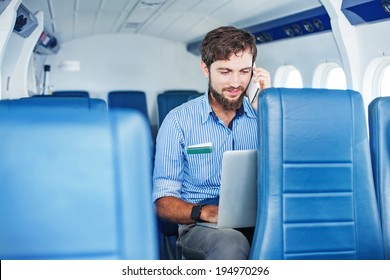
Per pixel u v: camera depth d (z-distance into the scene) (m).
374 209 2.12
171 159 2.68
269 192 2.01
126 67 9.48
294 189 2.02
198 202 2.74
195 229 2.56
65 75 9.26
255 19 6.05
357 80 3.94
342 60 4.02
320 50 4.83
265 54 6.28
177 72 9.72
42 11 5.55
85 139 1.35
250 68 2.57
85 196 1.36
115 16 7.18
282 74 5.98
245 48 2.52
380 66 3.82
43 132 1.34
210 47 2.53
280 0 4.91
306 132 2.01
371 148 2.19
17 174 1.33
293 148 2.00
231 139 2.74
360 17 3.72
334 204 2.07
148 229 1.40
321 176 2.04
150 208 1.40
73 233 1.36
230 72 2.54
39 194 1.34
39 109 1.36
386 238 2.17
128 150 1.37
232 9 6.07
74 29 7.96
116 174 1.37
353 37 3.90
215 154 2.72
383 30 3.58
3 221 1.33
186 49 9.71
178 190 2.69
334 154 2.05
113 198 1.37
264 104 1.99
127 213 1.37
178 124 2.70
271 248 2.01
